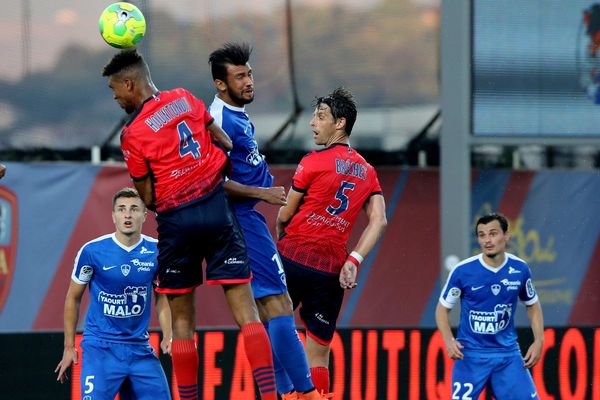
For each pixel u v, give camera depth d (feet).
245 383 86.12
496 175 135.23
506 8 125.08
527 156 136.56
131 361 80.02
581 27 127.13
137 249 79.71
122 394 82.58
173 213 56.80
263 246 65.51
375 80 130.41
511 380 87.20
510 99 125.08
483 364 87.25
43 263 122.72
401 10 130.21
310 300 70.59
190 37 127.24
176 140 56.54
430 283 131.75
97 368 79.20
